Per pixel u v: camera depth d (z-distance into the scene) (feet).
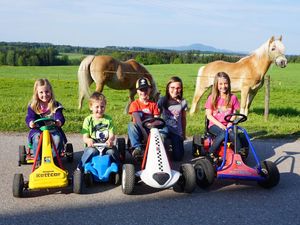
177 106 21.50
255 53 34.12
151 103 20.57
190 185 15.67
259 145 24.84
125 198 15.29
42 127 16.06
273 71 138.92
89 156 16.80
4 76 108.47
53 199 14.99
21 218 13.20
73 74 124.67
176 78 21.58
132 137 19.40
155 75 116.57
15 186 14.78
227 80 19.76
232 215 13.91
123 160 19.90
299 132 28.40
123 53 166.71
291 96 69.62
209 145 19.88
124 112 37.86
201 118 34.40
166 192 16.10
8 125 26.89
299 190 16.81
